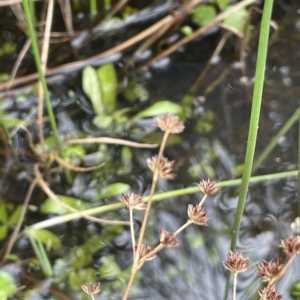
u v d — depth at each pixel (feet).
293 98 2.39
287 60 2.53
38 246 2.16
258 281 2.09
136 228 2.18
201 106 2.42
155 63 2.61
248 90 2.47
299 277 2.08
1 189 2.24
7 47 2.68
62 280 2.12
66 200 2.21
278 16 2.72
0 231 2.18
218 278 2.11
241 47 2.53
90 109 2.44
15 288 2.07
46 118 2.40
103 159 2.28
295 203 2.19
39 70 2.10
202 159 2.28
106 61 2.63
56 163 2.28
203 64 2.59
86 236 2.17
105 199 2.22
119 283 2.11
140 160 2.28
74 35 2.70
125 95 2.48
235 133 2.31
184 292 2.10
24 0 2.02
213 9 2.63
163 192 2.23
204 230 2.17
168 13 2.79
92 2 2.73
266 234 2.15
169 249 2.15
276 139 2.18
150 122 2.36
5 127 2.26
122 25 2.76
